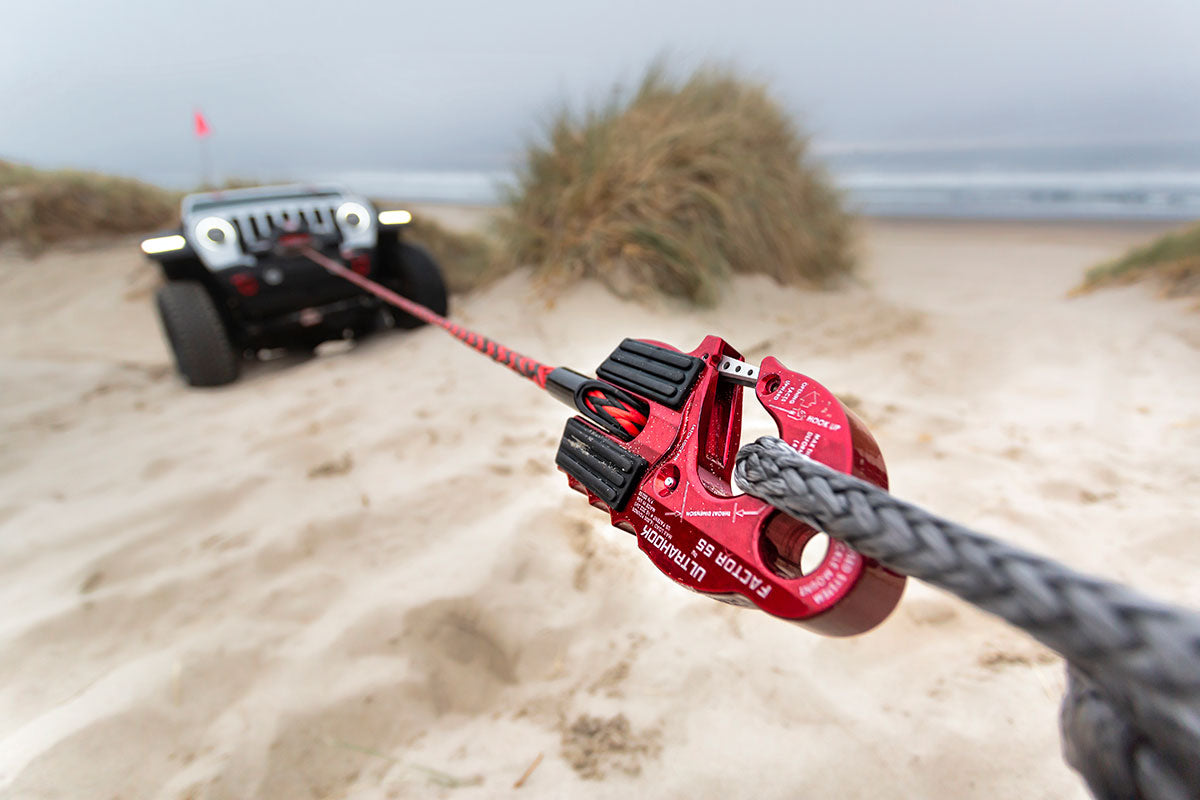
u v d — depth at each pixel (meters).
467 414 3.71
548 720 1.77
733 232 5.85
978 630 1.92
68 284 9.89
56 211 11.52
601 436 0.99
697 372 0.96
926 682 1.75
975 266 8.48
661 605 2.12
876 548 0.49
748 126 6.59
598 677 1.88
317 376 4.76
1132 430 3.22
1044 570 0.37
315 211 5.40
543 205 6.46
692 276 5.50
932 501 2.60
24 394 4.86
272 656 2.04
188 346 4.81
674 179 5.86
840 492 0.56
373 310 5.67
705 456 0.91
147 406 4.56
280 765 1.71
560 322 5.27
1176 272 5.49
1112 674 0.32
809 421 0.80
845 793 1.49
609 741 1.68
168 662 2.03
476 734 1.76
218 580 2.42
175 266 5.15
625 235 5.65
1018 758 1.53
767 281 5.95
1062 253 9.46
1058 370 4.04
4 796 1.65
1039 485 2.70
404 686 1.90
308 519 2.73
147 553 2.64
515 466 3.07
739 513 0.79
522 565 2.32
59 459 3.67
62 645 2.17
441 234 10.11
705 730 1.67
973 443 3.12
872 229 13.25
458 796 1.58
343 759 1.72
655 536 0.87
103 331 8.27
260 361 5.89
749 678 1.81
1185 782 0.31
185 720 1.84
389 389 4.24
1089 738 0.37
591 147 6.23
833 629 0.68
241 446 3.60
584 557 2.36
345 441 3.49
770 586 0.72
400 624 2.11
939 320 5.32
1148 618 0.31
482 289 6.75
